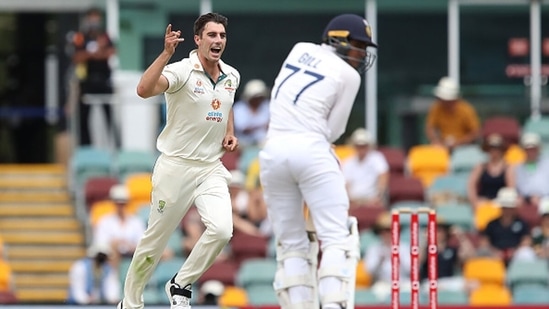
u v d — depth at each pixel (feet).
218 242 120.06
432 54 263.29
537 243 214.28
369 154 228.43
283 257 130.52
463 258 205.16
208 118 119.44
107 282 199.11
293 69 130.52
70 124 251.60
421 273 201.67
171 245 208.74
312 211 128.77
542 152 240.94
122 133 244.42
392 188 229.86
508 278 207.00
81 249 231.91
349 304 127.13
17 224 237.04
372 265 202.08
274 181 129.49
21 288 226.17
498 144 228.22
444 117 246.68
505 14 264.52
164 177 120.47
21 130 285.43
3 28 286.46
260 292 199.93
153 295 197.26
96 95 244.01
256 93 239.71
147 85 115.65
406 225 216.13
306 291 129.59
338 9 261.85
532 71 263.90
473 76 263.90
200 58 119.24
